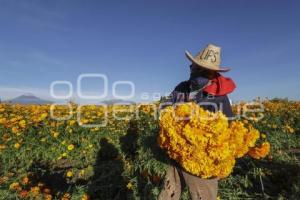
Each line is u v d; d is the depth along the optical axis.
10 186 5.32
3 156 7.56
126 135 7.85
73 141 8.49
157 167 4.10
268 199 5.39
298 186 5.21
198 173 3.61
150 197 4.91
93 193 5.64
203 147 3.49
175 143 3.60
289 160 6.47
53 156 7.89
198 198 3.80
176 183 3.96
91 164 7.41
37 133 8.81
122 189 5.67
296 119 11.23
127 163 6.24
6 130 8.86
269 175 6.00
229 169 3.62
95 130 8.73
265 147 3.84
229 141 3.55
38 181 6.46
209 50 4.09
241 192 5.47
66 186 6.18
